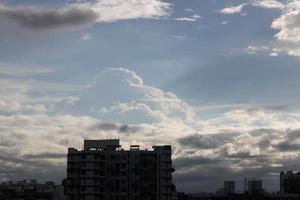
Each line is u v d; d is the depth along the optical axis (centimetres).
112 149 18700
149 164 18062
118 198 17975
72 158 17962
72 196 17750
